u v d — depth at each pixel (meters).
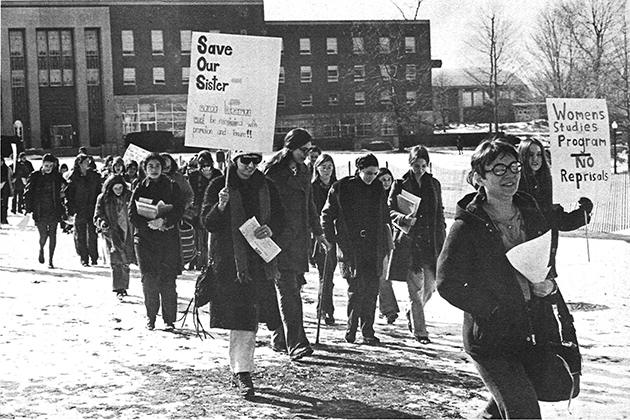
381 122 81.31
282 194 8.84
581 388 7.56
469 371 8.26
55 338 9.75
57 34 76.88
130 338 9.80
